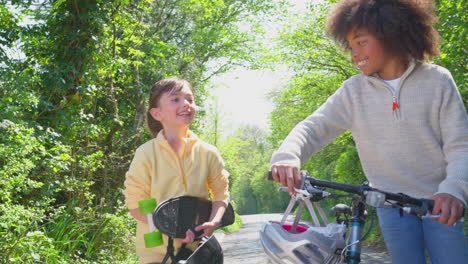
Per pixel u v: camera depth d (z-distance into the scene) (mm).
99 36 9156
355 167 14930
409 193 2328
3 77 7109
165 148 2672
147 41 14031
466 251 2125
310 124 2307
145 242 2393
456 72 8125
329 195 1828
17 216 5246
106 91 11047
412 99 2230
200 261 2281
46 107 7910
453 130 2174
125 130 12289
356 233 1909
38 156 7016
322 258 1769
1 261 5020
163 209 2309
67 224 7090
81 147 9117
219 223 2553
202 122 19625
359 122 2367
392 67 2277
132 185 2641
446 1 7969
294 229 1860
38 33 8734
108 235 7754
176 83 2754
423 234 2223
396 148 2289
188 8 17297
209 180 2779
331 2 13312
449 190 1801
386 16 2158
